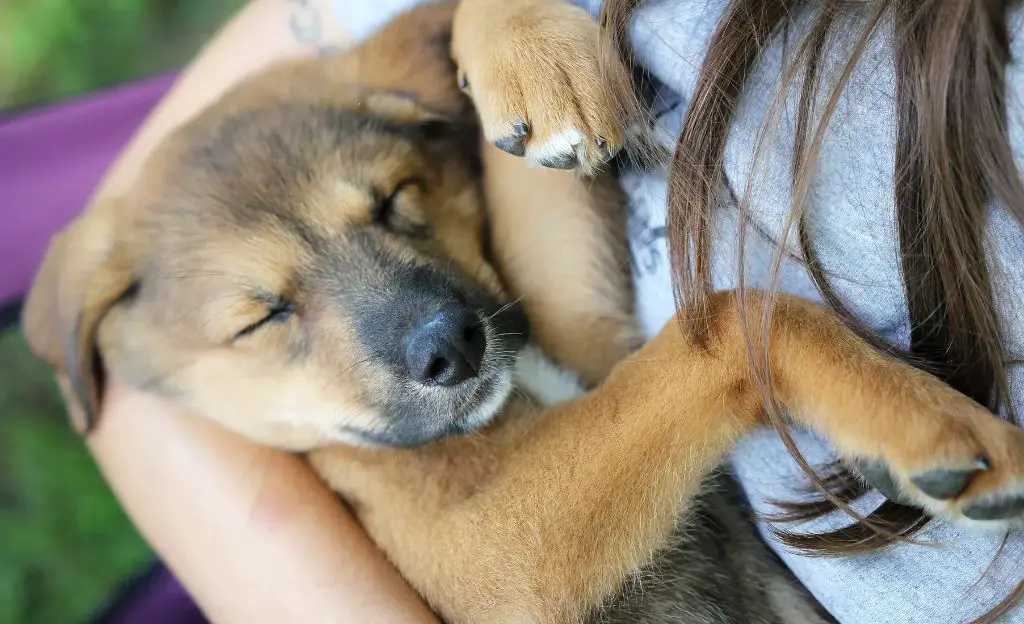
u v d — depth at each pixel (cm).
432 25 34
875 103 25
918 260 26
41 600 52
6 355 55
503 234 34
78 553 52
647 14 28
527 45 29
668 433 29
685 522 30
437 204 34
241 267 31
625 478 29
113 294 33
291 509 32
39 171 43
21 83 63
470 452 31
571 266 33
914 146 25
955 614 27
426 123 34
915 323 26
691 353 28
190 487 33
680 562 32
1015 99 24
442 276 32
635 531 29
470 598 30
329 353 31
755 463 29
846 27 25
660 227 31
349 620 30
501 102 29
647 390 29
